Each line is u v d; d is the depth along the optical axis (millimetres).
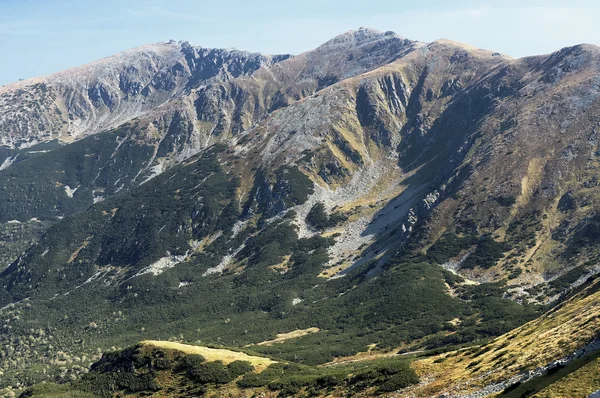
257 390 132125
